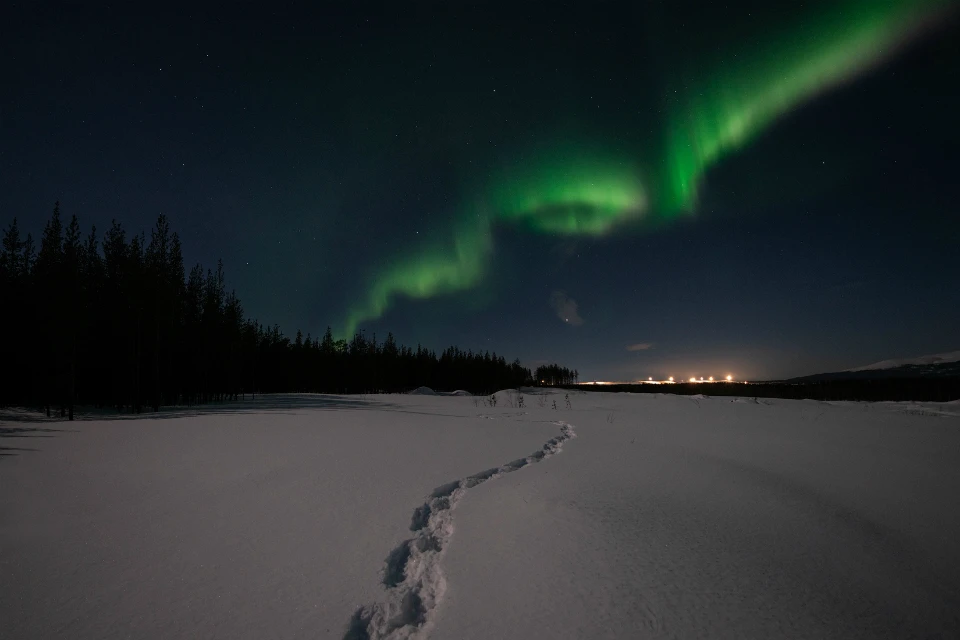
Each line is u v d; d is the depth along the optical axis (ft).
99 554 16.62
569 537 19.38
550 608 14.05
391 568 15.98
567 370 434.71
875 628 14.58
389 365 268.00
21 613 12.71
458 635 12.53
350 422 59.06
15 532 18.47
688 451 40.81
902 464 36.94
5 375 78.64
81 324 69.51
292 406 95.50
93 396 96.27
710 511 23.65
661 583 15.90
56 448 36.27
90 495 23.57
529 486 26.89
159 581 14.70
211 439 41.57
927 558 20.08
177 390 114.93
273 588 14.39
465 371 306.96
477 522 20.80
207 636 11.89
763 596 15.61
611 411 91.30
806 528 22.21
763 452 41.47
